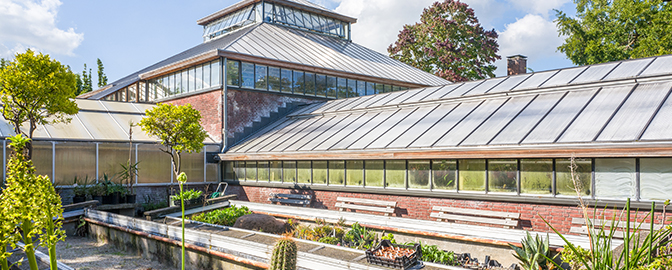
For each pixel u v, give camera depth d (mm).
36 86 12883
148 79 25672
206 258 8945
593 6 35812
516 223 10664
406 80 26969
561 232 10125
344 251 7719
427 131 13547
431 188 12680
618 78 11984
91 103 20250
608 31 35000
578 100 11992
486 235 9812
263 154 17172
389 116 16422
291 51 23953
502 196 11109
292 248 5445
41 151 15602
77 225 13367
